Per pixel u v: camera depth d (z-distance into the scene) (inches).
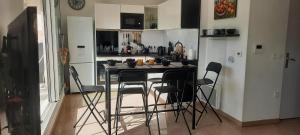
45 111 131.3
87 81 210.1
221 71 153.4
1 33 65.1
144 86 121.8
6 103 62.1
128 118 147.2
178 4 168.2
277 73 137.9
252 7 126.1
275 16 131.2
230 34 135.3
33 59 41.1
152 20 228.4
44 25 146.7
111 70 114.3
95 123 139.6
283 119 150.3
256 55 131.5
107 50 224.7
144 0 234.2
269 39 132.3
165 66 125.0
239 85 136.1
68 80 210.1
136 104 175.3
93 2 221.0
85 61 207.6
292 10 137.3
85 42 205.6
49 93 150.7
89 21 204.2
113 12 208.7
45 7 146.4
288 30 138.9
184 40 194.7
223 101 152.6
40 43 146.3
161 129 131.6
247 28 127.7
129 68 117.3
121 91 122.0
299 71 146.9
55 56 153.8
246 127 135.7
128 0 230.1
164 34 241.0
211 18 163.2
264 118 140.1
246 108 135.2
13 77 55.4
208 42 168.9
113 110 161.9
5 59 61.2
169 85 141.9
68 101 185.0
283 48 136.0
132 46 233.3
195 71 125.6
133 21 214.8
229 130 131.3
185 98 161.9
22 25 43.8
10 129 60.0
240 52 134.0
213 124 139.5
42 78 149.7
